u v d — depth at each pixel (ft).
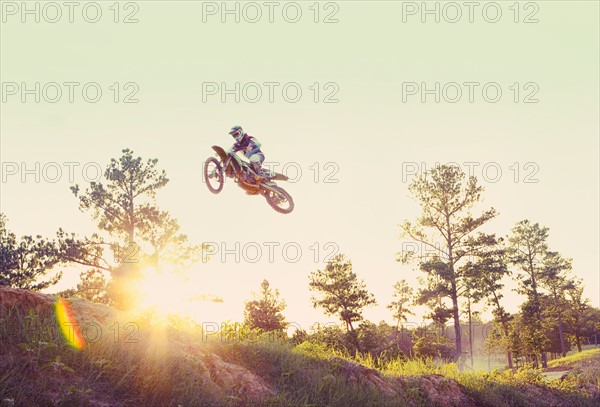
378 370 47.37
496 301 156.46
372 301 162.20
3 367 27.09
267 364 39.17
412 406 43.01
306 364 41.55
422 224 152.35
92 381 28.91
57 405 26.03
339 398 37.01
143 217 110.63
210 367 35.29
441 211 152.15
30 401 25.70
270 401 33.40
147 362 31.53
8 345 28.78
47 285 106.52
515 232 246.06
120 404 28.19
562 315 285.23
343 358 46.37
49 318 31.65
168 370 31.76
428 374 52.01
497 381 56.39
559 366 169.78
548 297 246.47
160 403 29.45
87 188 112.68
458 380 52.65
